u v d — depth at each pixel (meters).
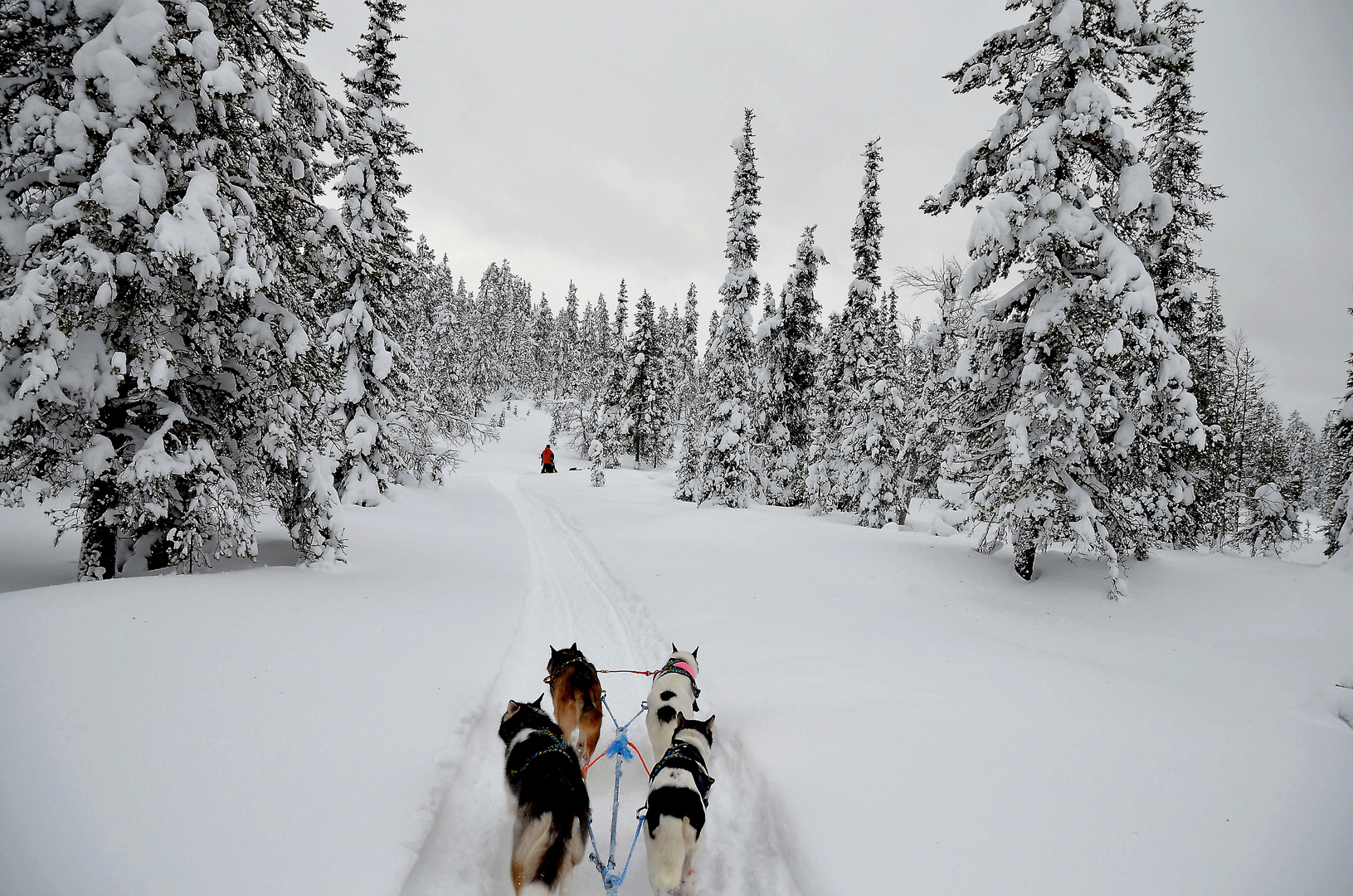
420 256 30.12
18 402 7.12
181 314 8.45
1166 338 12.96
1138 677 8.10
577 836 3.70
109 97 7.18
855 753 5.46
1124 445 13.17
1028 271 13.82
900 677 7.61
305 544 10.62
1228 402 26.75
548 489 34.12
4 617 5.62
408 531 16.58
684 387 74.62
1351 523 15.01
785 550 16.62
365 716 5.55
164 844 3.45
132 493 7.98
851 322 27.97
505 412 81.31
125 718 4.47
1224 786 4.88
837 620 10.82
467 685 6.86
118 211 6.90
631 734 6.61
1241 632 10.91
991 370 14.42
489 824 4.85
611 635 9.97
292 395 10.16
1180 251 18.16
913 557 15.58
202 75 7.25
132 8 7.02
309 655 6.42
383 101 20.77
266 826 3.81
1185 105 17.81
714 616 10.71
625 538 18.36
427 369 31.38
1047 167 12.59
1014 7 13.84
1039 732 5.91
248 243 8.23
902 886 3.73
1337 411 20.61
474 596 10.81
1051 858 3.96
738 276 27.36
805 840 4.29
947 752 5.47
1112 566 12.71
